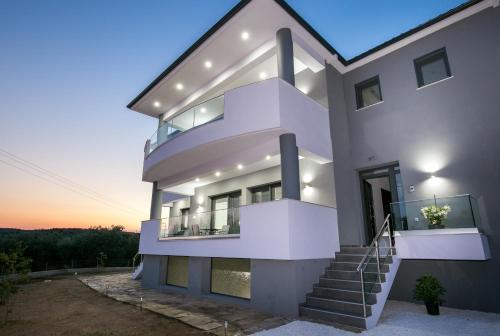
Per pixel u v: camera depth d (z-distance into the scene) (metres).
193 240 9.18
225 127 8.11
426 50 8.80
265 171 11.12
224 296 8.45
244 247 7.31
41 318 6.56
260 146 8.62
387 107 9.34
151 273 11.96
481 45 7.75
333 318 5.61
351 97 10.41
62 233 27.66
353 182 9.63
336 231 7.98
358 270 5.43
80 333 5.24
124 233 29.52
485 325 5.32
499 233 6.63
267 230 6.83
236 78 11.24
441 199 6.58
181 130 9.92
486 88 7.45
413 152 8.47
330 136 9.17
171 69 11.63
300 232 6.70
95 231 27.23
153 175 12.29
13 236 23.39
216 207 13.40
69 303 8.51
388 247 6.75
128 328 5.56
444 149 7.88
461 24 8.21
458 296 6.92
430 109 8.36
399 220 7.07
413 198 8.22
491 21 7.69
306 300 6.50
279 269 6.80
